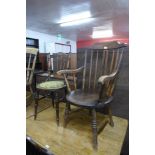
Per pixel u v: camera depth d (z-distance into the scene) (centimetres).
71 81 176
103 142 116
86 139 120
